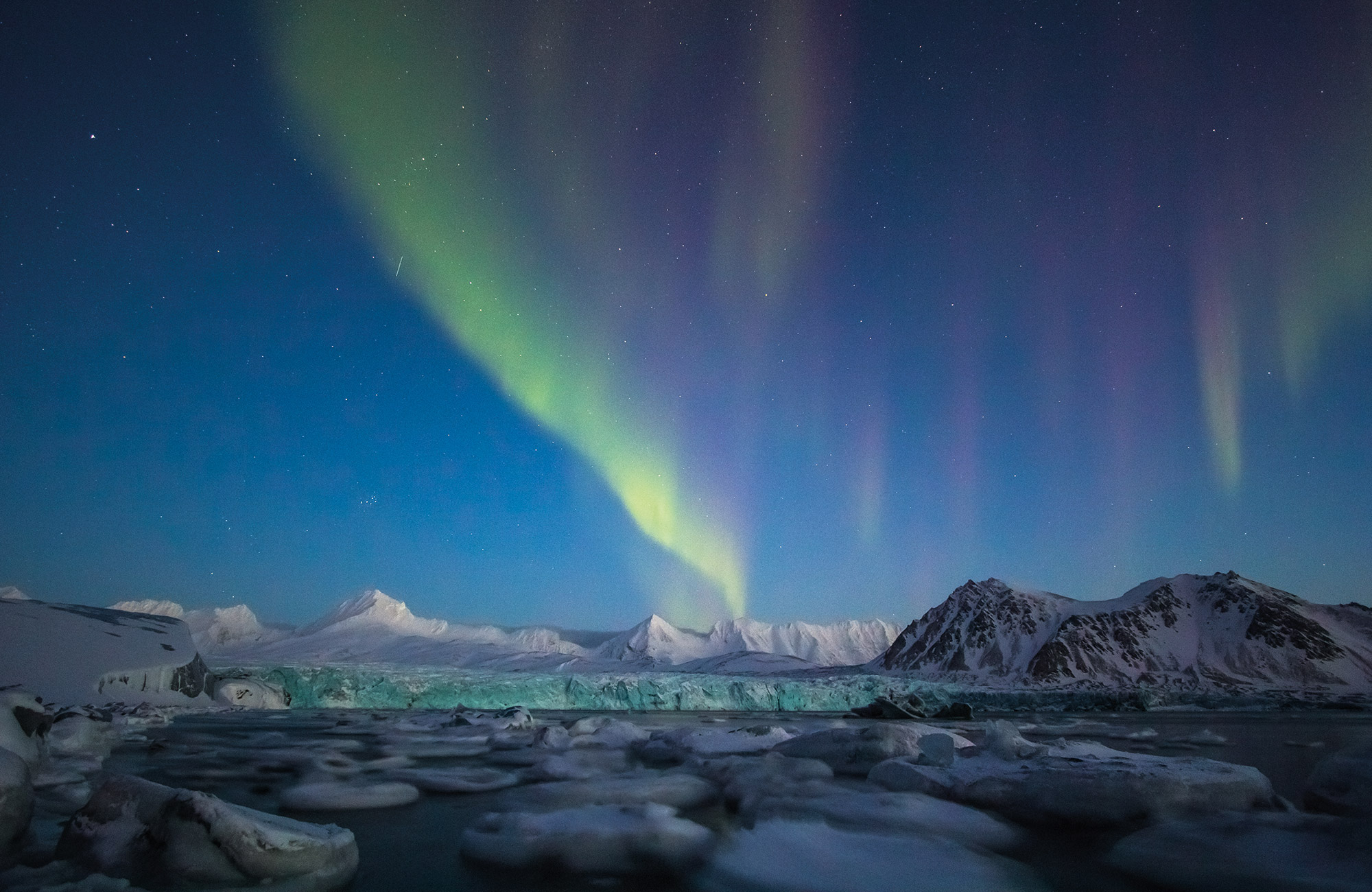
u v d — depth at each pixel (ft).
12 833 14.74
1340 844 16.11
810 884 14.24
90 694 63.26
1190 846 16.44
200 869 13.11
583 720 46.34
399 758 35.76
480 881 14.56
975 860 16.12
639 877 14.96
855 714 87.86
